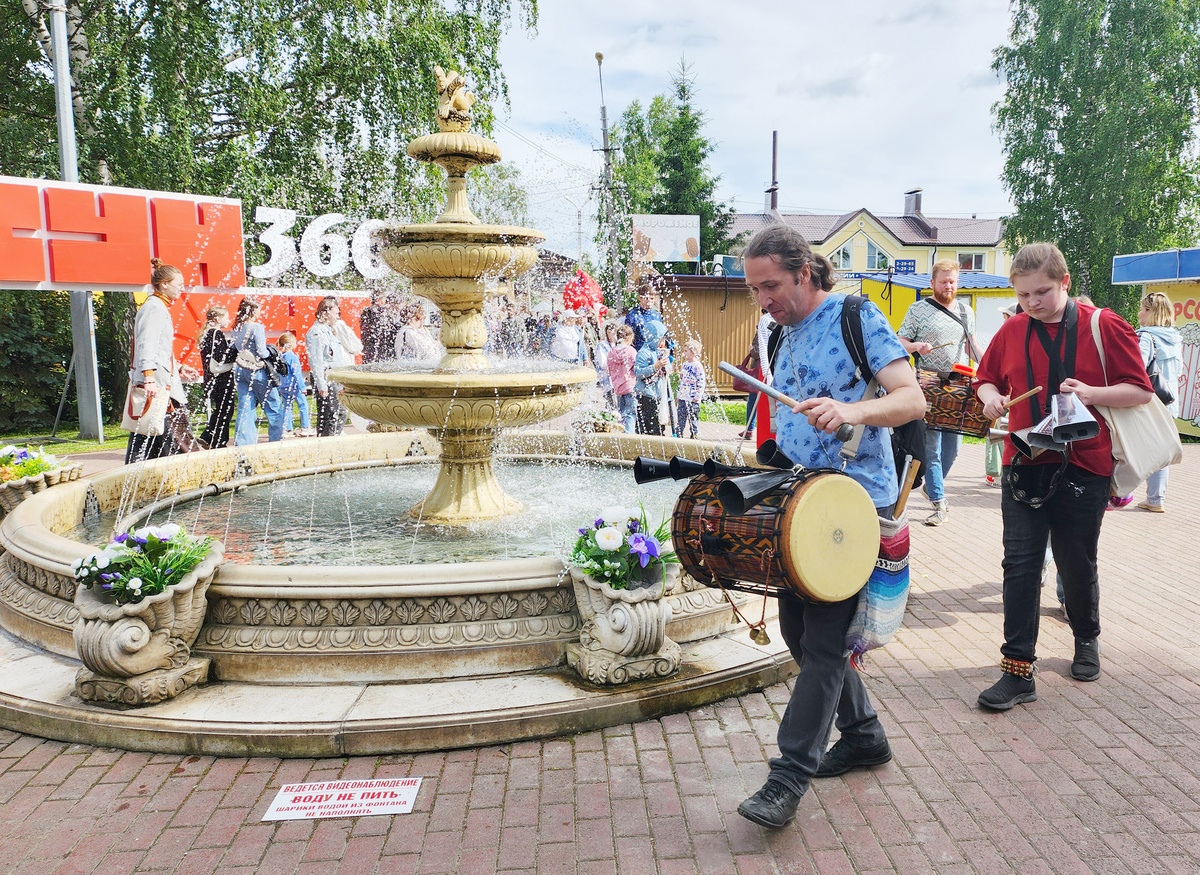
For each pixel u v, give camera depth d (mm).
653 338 9953
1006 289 16328
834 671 2389
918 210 51062
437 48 16109
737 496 2176
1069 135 29609
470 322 5277
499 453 7543
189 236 12422
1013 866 2270
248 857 2344
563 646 3311
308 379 13945
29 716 3068
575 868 2277
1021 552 3312
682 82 34031
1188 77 28141
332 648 3166
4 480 5418
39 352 15359
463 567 3268
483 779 2736
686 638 3582
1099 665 3600
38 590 3715
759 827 2459
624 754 2891
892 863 2289
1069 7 29078
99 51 14477
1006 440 3473
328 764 2840
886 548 2383
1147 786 2680
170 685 3045
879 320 2336
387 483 6555
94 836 2443
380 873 2266
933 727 3115
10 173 14562
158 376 6508
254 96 14680
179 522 5188
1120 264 14258
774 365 2604
